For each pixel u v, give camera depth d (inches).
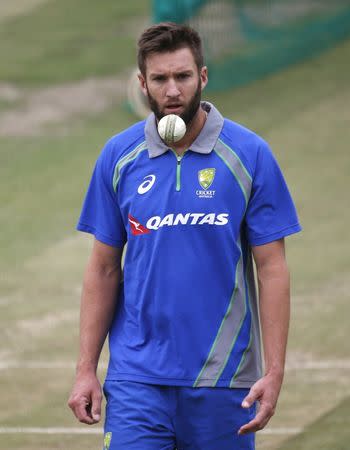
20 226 1819.6
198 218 523.2
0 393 1067.3
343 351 1160.8
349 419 935.0
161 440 528.4
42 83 2819.9
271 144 2231.8
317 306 1328.7
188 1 2618.1
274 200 534.0
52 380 1110.4
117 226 554.6
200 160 528.1
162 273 526.6
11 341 1257.4
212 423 529.0
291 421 941.8
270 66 2768.2
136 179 534.0
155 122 539.5
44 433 940.0
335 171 2018.9
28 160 2253.9
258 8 2878.9
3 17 3449.8
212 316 526.6
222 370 525.3
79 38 3184.1
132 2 3508.9
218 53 2758.4
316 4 2979.8
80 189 2032.5
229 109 2519.7
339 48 2874.0
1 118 2566.4
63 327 1310.3
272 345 522.6
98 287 557.6
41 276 1535.4
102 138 2400.3
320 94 2561.5
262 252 534.0
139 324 537.0
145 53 521.0
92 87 2773.1
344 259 1528.1
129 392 530.6
